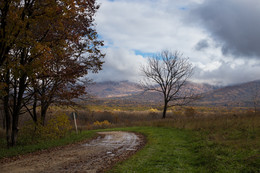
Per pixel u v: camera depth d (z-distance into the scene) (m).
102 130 26.66
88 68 13.59
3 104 13.55
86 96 16.02
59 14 10.45
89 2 13.28
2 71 10.05
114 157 8.94
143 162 7.61
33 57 10.81
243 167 5.99
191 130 17.55
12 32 9.67
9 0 9.25
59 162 8.16
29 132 15.23
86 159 8.63
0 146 14.11
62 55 12.18
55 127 15.90
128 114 53.69
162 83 34.56
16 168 7.41
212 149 8.75
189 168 6.79
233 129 13.45
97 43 12.54
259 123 13.73
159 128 22.66
